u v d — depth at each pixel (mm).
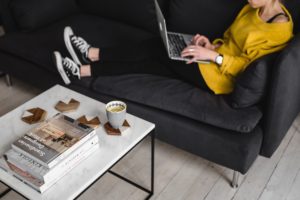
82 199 1750
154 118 1890
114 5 2525
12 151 1312
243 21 1920
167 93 1863
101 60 2113
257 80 1620
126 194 1785
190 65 1902
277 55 1630
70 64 2021
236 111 1724
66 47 2252
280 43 1733
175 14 2301
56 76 2191
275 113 1669
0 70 2506
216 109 1737
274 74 1580
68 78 2066
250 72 1630
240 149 1660
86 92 2074
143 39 2357
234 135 1689
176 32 2328
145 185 1842
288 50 1557
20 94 2535
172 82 1966
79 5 2758
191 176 1896
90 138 1356
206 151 1801
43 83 2299
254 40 1771
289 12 1912
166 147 2088
